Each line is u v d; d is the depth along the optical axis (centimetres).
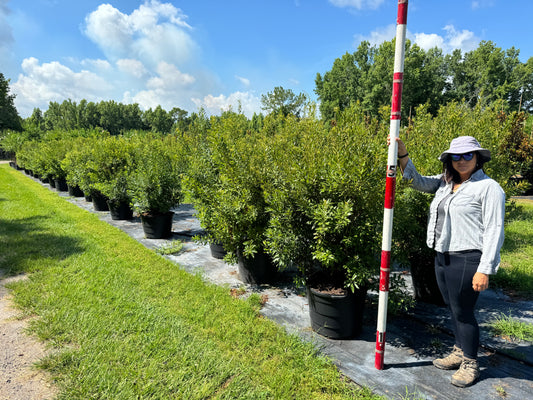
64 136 2358
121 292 371
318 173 293
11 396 217
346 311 290
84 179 931
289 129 428
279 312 352
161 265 479
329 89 4319
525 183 492
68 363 250
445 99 4044
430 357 272
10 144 2755
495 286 410
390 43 3603
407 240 356
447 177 244
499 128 437
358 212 290
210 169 491
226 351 272
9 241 568
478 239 222
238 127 560
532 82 4975
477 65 4678
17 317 316
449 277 235
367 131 304
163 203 639
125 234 664
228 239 429
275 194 317
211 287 406
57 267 448
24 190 1311
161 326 303
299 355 268
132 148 864
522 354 267
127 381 231
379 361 253
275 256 322
